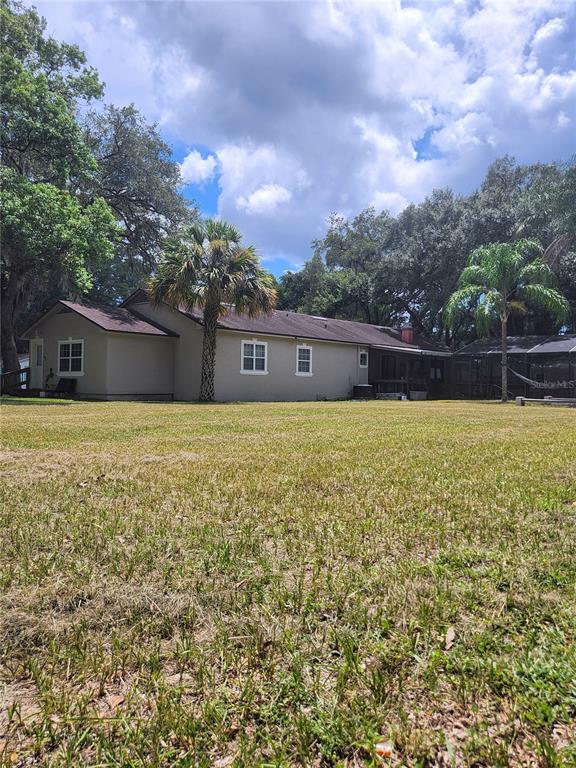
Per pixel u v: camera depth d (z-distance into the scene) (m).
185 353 19.66
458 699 1.27
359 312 37.50
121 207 25.80
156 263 26.34
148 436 6.77
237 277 17.34
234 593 1.85
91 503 3.12
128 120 25.16
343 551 2.30
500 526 2.66
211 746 1.13
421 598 1.81
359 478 3.90
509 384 26.84
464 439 6.62
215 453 5.22
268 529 2.61
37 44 20.81
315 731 1.16
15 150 18.64
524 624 1.63
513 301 22.11
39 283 23.14
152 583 1.94
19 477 3.92
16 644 1.52
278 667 1.41
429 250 28.94
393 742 1.13
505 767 1.06
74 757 1.09
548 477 3.96
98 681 1.35
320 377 22.88
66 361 19.38
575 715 1.21
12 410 11.93
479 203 27.92
